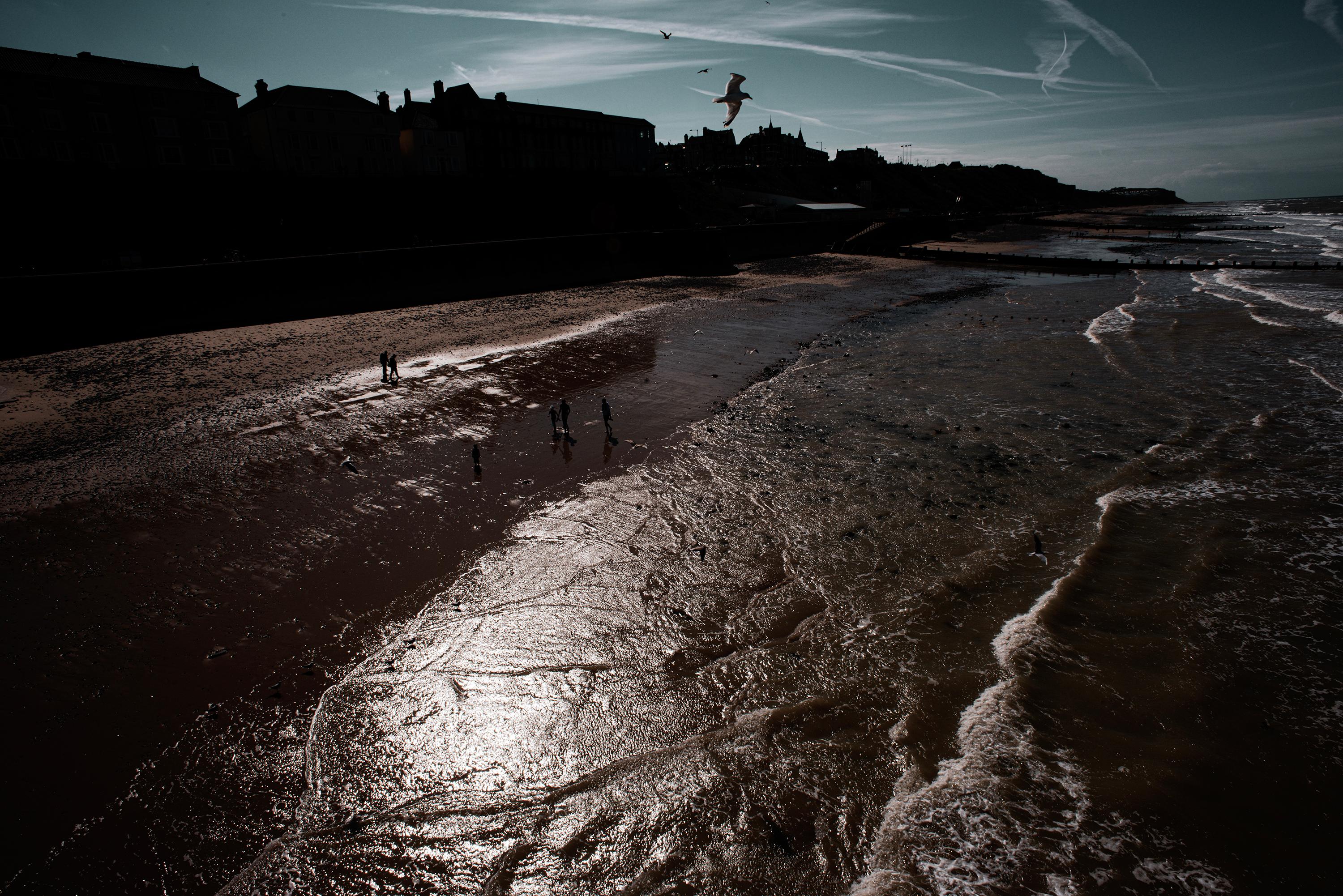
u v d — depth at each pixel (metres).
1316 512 16.02
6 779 9.02
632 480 18.52
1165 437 21.02
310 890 7.79
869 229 99.94
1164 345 33.09
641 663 11.45
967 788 8.86
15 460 19.52
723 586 13.56
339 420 22.98
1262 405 23.69
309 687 10.86
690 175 120.38
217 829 8.52
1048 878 7.66
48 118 46.03
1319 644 11.52
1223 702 10.26
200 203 42.38
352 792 9.10
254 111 59.53
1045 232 132.00
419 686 10.91
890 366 30.84
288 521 16.12
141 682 10.84
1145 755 9.31
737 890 7.64
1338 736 9.59
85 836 8.32
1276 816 8.37
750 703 10.54
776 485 18.17
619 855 8.14
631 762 9.51
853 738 9.77
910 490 17.75
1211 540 14.94
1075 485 17.88
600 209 67.69
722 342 35.59
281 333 36.19
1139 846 8.02
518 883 7.83
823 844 8.18
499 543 15.17
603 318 41.84
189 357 30.89
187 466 19.16
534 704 10.59
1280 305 42.44
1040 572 13.85
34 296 31.61
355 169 63.59
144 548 14.84
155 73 51.78
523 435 21.95
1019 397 25.64
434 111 78.12
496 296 49.72
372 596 13.20
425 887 7.82
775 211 108.38
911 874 7.75
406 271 46.12
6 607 12.65
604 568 14.19
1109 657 11.30
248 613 12.63
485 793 9.09
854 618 12.49
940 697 10.48
